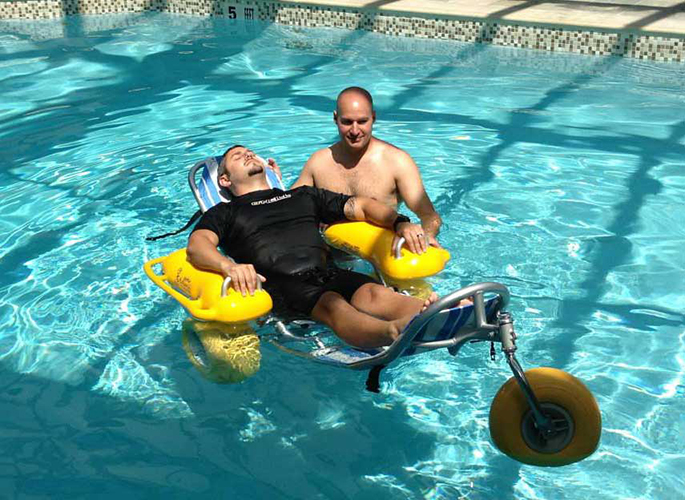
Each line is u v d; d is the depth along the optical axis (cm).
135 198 459
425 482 254
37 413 289
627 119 586
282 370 311
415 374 307
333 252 384
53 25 925
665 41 736
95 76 726
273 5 925
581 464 259
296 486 254
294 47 819
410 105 627
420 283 351
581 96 645
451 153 521
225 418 286
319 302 317
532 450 256
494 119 590
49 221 432
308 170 412
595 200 447
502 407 256
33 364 316
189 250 345
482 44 824
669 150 523
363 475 258
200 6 968
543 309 342
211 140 553
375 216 366
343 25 894
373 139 404
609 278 366
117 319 344
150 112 622
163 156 524
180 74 730
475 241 398
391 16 862
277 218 359
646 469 255
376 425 281
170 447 272
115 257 394
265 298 320
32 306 354
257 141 548
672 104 620
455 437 274
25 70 747
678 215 428
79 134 574
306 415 287
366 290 315
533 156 515
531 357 311
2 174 502
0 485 255
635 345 318
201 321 331
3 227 427
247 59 777
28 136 571
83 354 321
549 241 399
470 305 266
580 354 312
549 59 761
